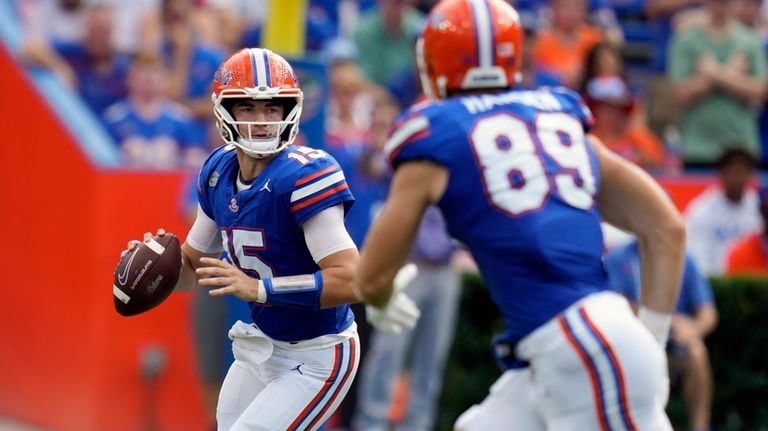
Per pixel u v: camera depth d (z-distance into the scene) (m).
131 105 31.16
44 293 28.69
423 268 27.22
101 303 27.47
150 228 27.80
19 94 29.03
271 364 16.06
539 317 14.16
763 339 29.22
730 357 29.27
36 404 29.00
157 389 28.20
